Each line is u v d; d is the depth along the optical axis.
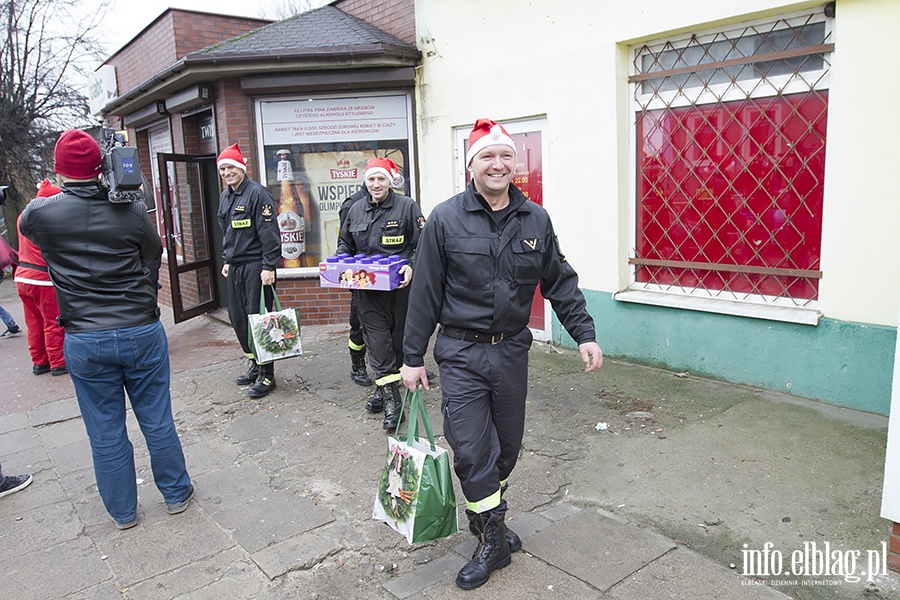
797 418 4.48
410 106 7.89
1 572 3.26
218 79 7.91
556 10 6.09
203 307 9.12
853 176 4.41
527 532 3.34
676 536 3.25
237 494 3.98
